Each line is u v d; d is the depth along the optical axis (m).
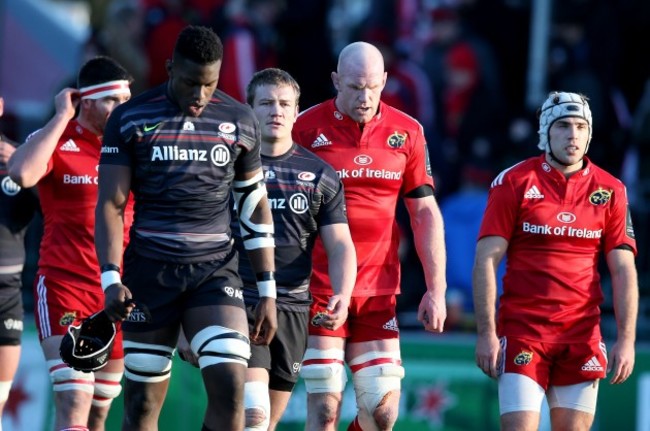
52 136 23.91
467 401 33.09
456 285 37.12
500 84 41.88
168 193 19.53
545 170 24.48
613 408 33.19
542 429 32.94
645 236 37.09
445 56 41.09
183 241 19.66
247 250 20.64
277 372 23.50
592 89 40.28
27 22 46.03
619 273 24.58
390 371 24.31
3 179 25.33
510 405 23.91
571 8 41.78
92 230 24.81
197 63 18.94
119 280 19.08
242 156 20.05
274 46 41.44
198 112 19.53
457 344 33.25
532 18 42.59
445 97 40.88
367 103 23.95
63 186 24.69
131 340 19.89
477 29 43.31
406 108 39.91
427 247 24.50
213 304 19.62
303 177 23.34
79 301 24.86
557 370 24.36
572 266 24.31
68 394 24.58
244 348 19.59
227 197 20.06
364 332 24.45
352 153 24.33
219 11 40.69
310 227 23.47
